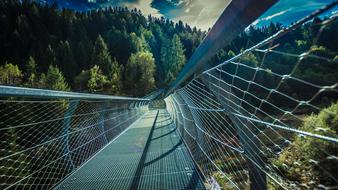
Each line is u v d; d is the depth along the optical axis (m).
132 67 62.84
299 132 0.68
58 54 68.19
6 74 40.16
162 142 5.21
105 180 3.18
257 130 1.03
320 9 0.42
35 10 91.69
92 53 74.31
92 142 5.07
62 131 3.63
